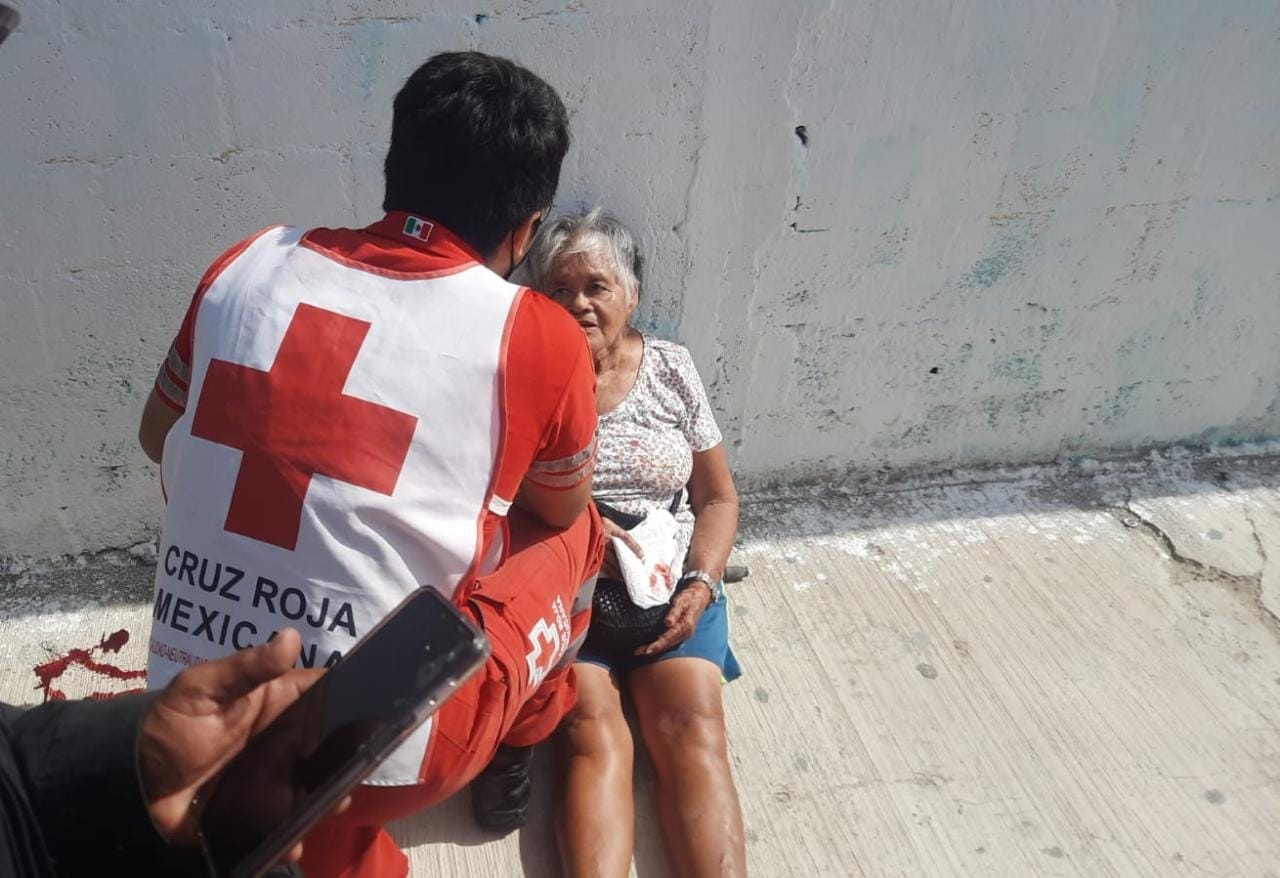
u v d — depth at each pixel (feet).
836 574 8.73
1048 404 9.53
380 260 4.75
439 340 4.59
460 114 4.80
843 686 7.80
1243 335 9.45
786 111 7.45
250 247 4.93
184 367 5.27
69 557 8.27
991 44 7.50
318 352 4.55
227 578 4.50
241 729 3.14
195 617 4.54
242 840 3.13
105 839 3.00
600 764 6.52
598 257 6.97
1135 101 7.97
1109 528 9.36
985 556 8.99
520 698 5.28
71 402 7.56
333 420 4.48
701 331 8.31
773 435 9.09
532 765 7.11
